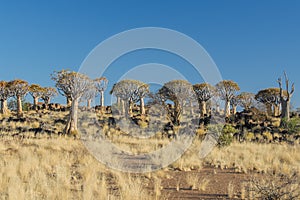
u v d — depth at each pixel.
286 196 6.68
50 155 11.45
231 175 9.85
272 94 38.00
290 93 25.70
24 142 16.33
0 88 36.47
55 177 8.38
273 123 26.45
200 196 7.41
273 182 7.00
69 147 14.91
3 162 9.89
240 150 14.77
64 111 36.19
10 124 25.02
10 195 6.27
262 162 11.34
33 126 24.61
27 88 37.25
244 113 30.77
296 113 30.83
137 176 9.28
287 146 17.12
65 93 22.28
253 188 7.11
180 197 7.30
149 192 7.63
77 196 6.92
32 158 10.55
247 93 39.19
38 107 41.75
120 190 7.50
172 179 9.16
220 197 7.33
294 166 10.57
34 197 6.30
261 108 39.41
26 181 8.14
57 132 22.27
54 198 6.55
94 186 7.46
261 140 20.41
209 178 9.39
